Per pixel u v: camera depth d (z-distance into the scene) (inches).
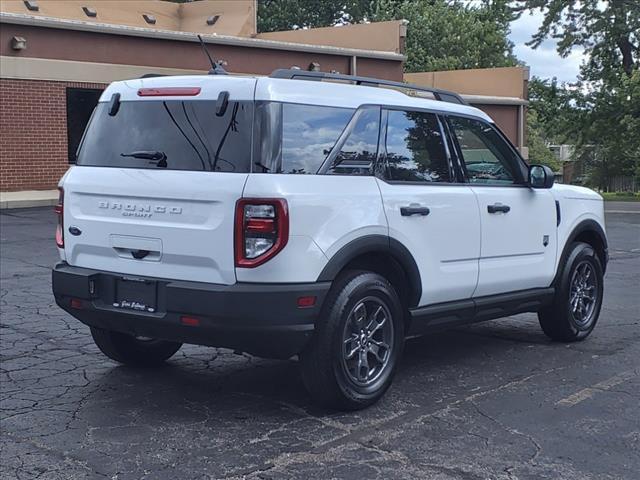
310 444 186.1
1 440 188.1
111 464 174.2
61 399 219.0
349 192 202.5
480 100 1203.9
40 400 217.8
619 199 1280.8
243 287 185.5
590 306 297.1
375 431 195.0
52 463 174.7
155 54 807.1
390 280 222.4
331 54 961.5
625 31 1264.8
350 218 200.5
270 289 185.3
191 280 193.9
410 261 217.9
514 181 263.6
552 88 1363.2
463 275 237.3
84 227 213.2
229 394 225.3
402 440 189.2
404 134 226.1
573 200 287.4
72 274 212.1
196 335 192.2
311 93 204.1
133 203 202.8
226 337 188.5
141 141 208.2
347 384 203.5
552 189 278.7
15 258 462.0
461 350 280.1
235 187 186.9
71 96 753.6
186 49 830.5
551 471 171.6
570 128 1386.6
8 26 707.4
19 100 717.3
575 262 283.6
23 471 170.4
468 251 238.7
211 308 186.2
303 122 199.6
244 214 185.6
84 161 219.1
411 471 170.7
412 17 1749.5
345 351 202.1
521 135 1278.3
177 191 194.1
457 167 241.1
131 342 243.9
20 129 720.3
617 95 1293.1
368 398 208.7
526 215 261.9
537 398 223.0
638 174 1393.9
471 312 244.2
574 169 1563.7
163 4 1178.6
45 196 730.2
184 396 223.0
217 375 244.7
